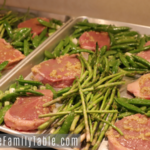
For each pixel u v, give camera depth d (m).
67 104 0.96
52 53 1.17
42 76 1.03
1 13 1.35
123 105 0.95
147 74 1.03
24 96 0.98
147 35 1.20
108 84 0.97
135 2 1.19
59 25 1.29
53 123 0.95
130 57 1.08
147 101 0.96
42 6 1.35
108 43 1.16
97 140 0.90
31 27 1.24
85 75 1.00
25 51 1.14
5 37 1.22
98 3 1.25
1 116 0.95
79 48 1.17
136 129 0.90
